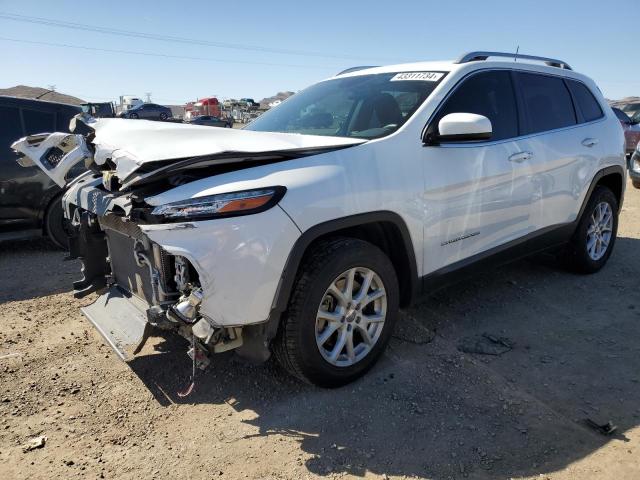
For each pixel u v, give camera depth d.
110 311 3.27
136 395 3.01
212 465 2.43
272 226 2.52
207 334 2.52
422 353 3.43
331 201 2.73
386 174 3.00
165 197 2.46
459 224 3.47
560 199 4.33
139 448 2.56
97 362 3.38
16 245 6.38
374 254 2.97
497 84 3.88
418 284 3.33
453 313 4.06
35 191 5.71
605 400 2.91
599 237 4.95
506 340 3.61
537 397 2.94
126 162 2.65
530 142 3.99
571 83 4.70
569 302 4.30
